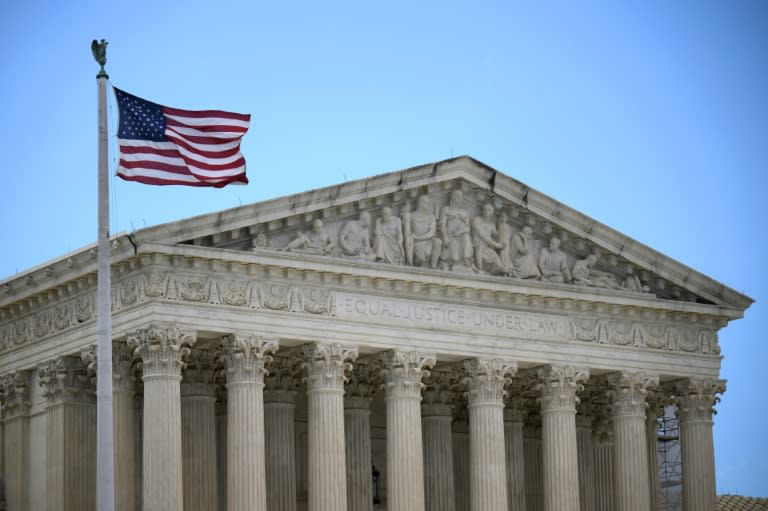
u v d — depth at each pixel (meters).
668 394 105.38
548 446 95.88
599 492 106.75
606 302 97.50
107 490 67.25
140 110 74.31
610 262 99.00
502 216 94.75
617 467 98.62
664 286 101.31
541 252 96.31
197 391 89.50
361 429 95.50
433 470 98.75
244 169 76.50
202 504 88.56
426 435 99.19
